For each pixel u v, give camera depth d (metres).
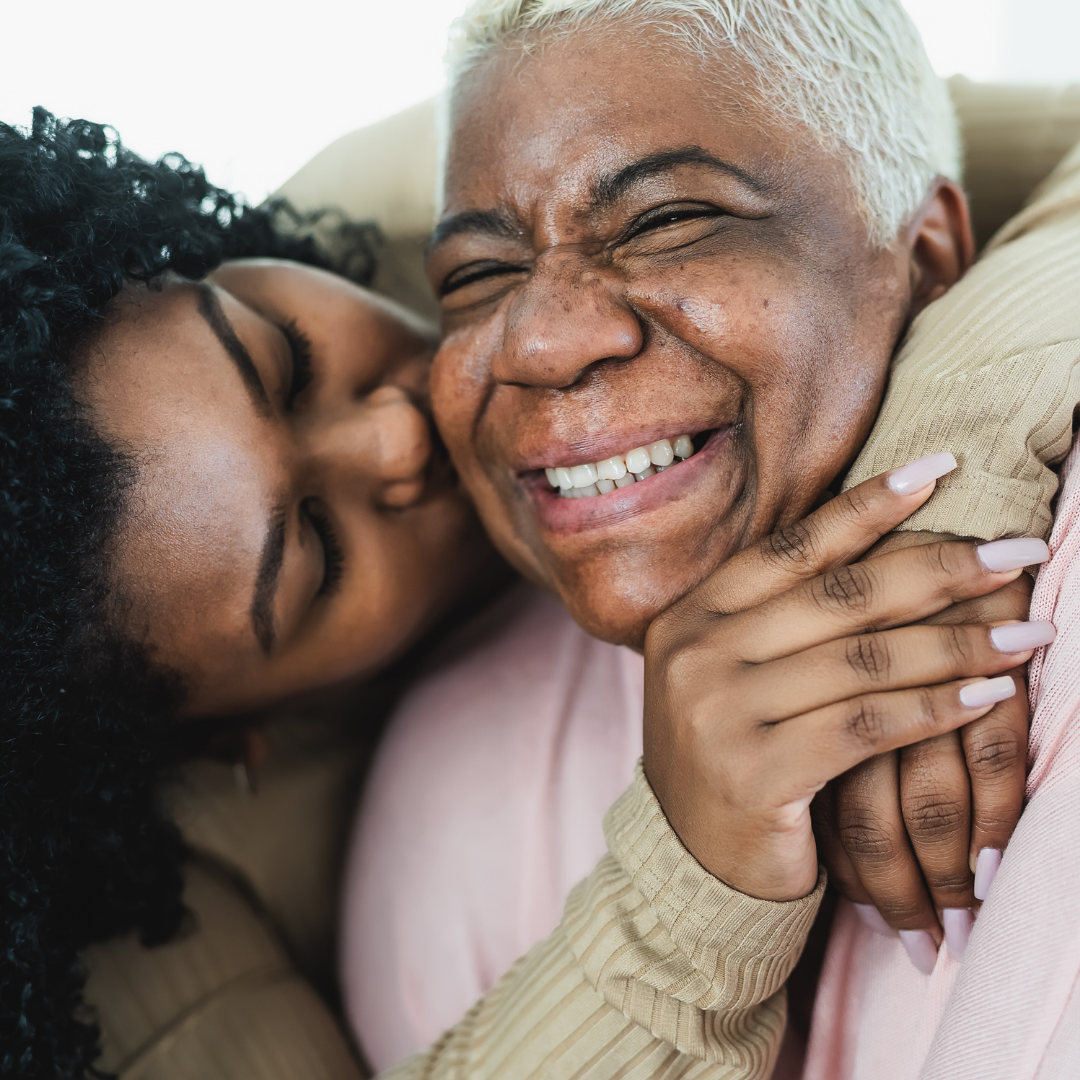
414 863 1.12
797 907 0.70
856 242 0.82
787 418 0.79
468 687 1.19
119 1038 1.09
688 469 0.83
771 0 0.81
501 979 0.91
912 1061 0.71
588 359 0.79
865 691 0.65
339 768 1.38
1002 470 0.70
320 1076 1.09
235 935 1.21
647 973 0.74
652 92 0.79
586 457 0.84
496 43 0.85
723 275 0.77
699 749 0.69
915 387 0.77
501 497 0.98
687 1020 0.73
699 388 0.80
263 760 1.26
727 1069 0.74
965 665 0.64
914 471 0.68
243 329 0.96
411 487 1.06
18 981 0.94
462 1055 0.86
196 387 0.91
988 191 1.34
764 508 0.81
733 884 0.70
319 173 1.63
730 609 0.74
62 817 0.99
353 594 1.06
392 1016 1.11
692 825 0.71
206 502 0.90
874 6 0.88
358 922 1.17
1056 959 0.57
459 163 0.88
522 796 1.09
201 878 1.25
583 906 0.80
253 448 0.93
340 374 1.07
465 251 0.89
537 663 1.17
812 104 0.81
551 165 0.81
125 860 1.08
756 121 0.79
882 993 0.76
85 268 0.87
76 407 0.85
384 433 1.03
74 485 0.84
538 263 0.82
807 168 0.80
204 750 1.21
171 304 0.94
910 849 0.68
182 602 0.93
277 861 1.31
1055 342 0.73
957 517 0.69
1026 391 0.71
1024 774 0.65
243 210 1.30
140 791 1.08
